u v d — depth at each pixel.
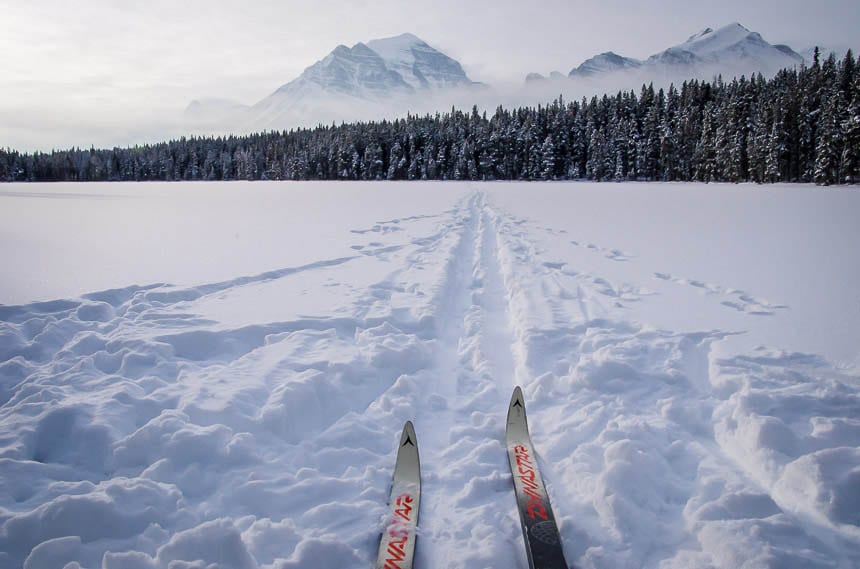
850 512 2.54
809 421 3.31
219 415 3.47
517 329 5.68
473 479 3.02
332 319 5.65
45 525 2.47
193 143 102.94
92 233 13.11
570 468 3.08
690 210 20.23
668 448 3.23
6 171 93.06
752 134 52.50
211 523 2.43
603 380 4.15
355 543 2.54
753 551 2.28
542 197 30.27
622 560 2.39
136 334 5.00
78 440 3.23
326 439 3.46
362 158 80.50
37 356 4.60
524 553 2.50
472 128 80.56
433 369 4.74
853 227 14.02
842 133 42.41
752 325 5.48
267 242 11.75
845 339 4.92
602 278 8.05
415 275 8.14
